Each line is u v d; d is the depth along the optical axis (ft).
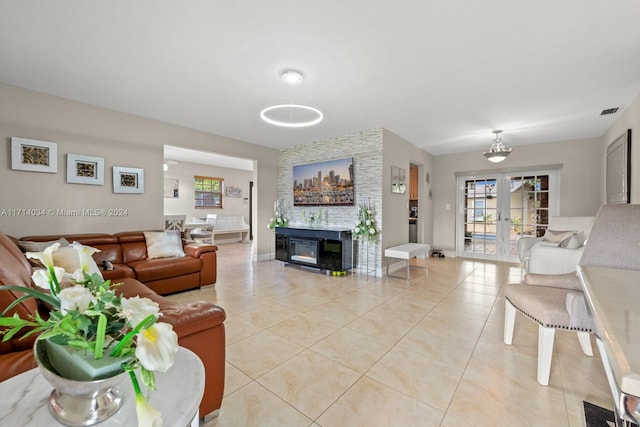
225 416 4.72
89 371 2.02
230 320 8.73
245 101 10.91
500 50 7.36
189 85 9.54
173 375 2.75
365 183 15.15
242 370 6.07
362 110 11.79
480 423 4.58
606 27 6.38
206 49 7.41
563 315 5.37
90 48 7.40
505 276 14.52
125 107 11.64
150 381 1.94
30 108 9.96
